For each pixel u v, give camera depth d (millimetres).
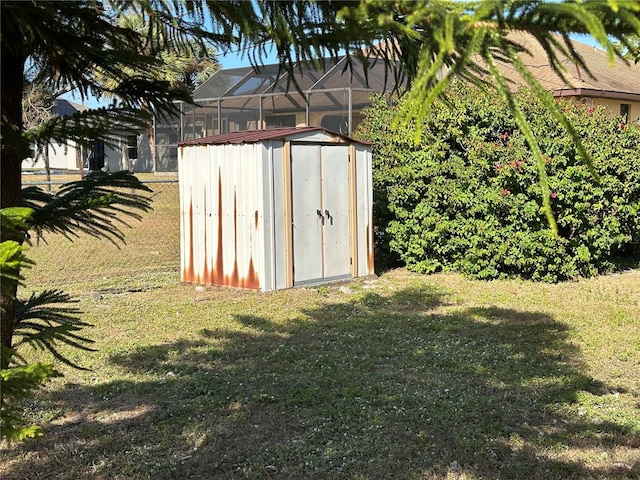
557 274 9320
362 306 7738
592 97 15695
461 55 1059
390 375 4980
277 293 8531
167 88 2074
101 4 1688
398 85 1896
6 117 1756
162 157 18484
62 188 2037
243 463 3477
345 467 3400
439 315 7184
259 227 8570
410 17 1062
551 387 4715
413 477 3297
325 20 1633
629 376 5047
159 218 14383
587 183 8961
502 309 7484
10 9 1479
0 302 1549
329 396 4477
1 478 3346
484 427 3943
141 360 5496
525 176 8852
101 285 8961
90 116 1686
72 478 3346
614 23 1001
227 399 4457
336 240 9430
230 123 15289
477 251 9336
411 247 10117
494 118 9359
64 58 1813
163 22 1794
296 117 14211
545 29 1036
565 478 3307
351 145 9555
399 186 10109
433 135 9844
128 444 3758
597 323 6766
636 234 10383
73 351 5691
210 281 9148
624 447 3707
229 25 1754
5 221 1300
